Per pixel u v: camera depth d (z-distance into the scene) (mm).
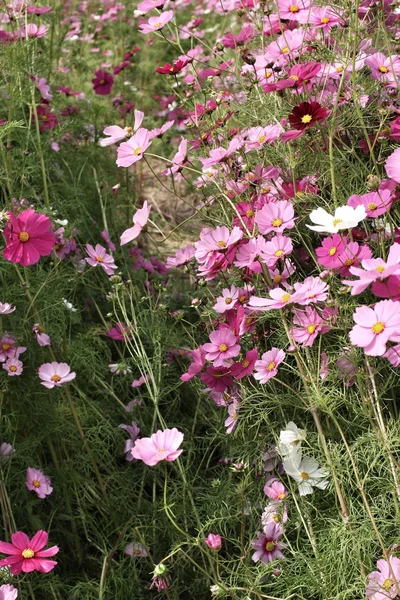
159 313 2447
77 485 2262
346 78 2197
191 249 2393
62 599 2156
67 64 3875
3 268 2203
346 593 1870
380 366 1938
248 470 2168
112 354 2648
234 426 2213
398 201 2131
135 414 2455
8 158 2354
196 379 2354
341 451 2043
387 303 1755
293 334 1978
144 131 2217
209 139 2352
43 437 2191
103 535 2242
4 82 2516
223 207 2232
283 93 2242
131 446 2332
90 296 2611
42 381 2207
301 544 2082
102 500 2262
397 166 1959
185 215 3219
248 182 2191
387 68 2186
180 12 5098
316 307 1929
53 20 3188
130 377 2490
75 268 2518
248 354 2074
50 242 2039
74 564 2234
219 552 2195
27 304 2256
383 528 1914
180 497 2176
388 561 1809
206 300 2594
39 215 2029
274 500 2086
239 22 3404
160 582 1971
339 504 2037
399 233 2023
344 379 2004
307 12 2256
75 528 2207
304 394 2064
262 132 2174
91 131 3225
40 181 2760
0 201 2492
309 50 2291
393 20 2389
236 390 2188
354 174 2148
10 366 2141
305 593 2002
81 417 2307
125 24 4648
